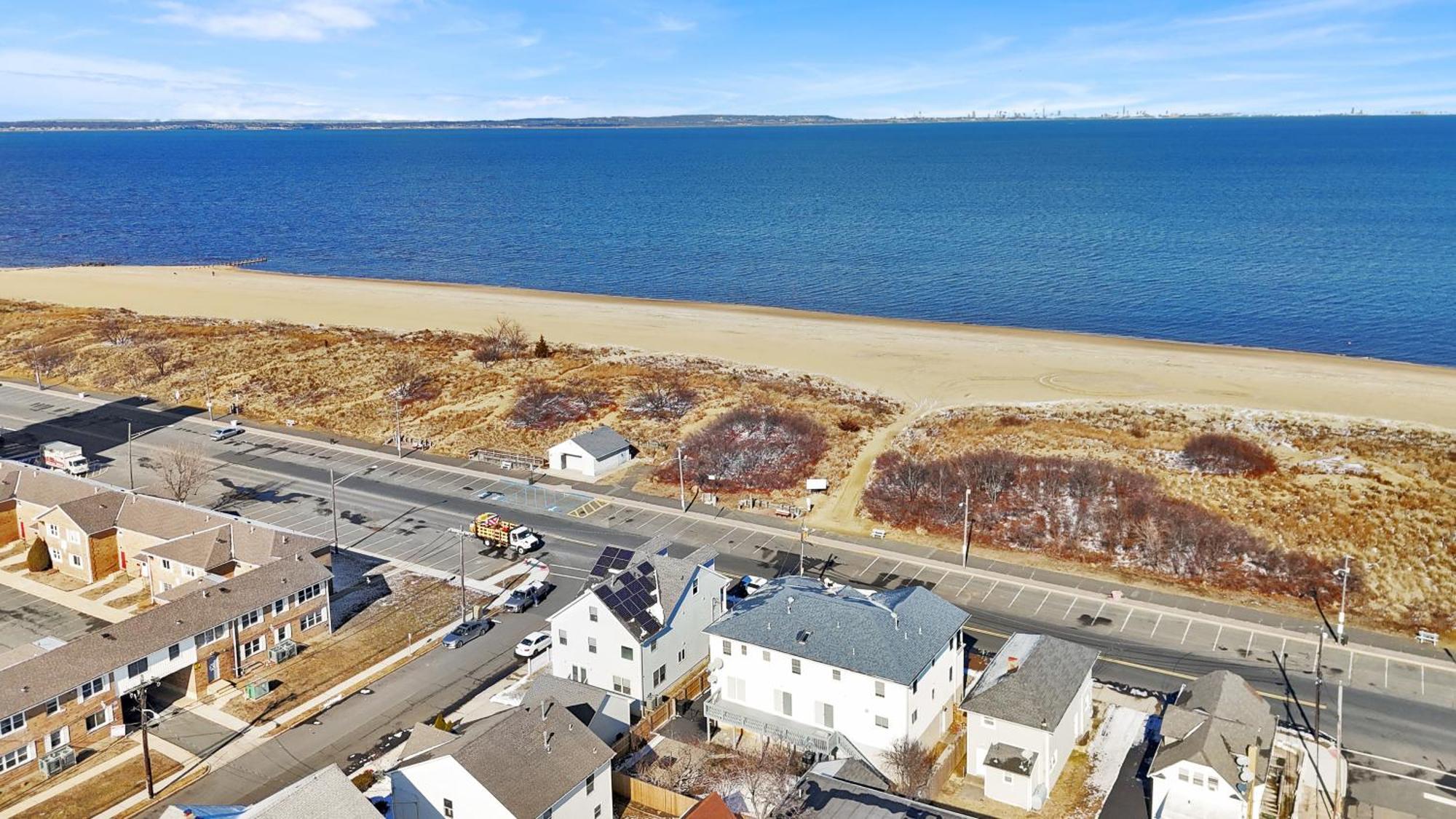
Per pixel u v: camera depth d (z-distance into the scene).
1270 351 140.25
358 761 54.22
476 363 136.62
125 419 118.62
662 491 95.44
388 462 104.56
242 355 142.00
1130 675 62.69
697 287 199.00
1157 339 150.00
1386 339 147.12
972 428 105.62
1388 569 75.00
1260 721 51.47
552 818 45.44
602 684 59.97
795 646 55.56
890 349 143.00
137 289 195.00
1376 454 92.19
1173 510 84.50
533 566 79.50
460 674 63.50
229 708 60.03
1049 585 75.44
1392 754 54.03
